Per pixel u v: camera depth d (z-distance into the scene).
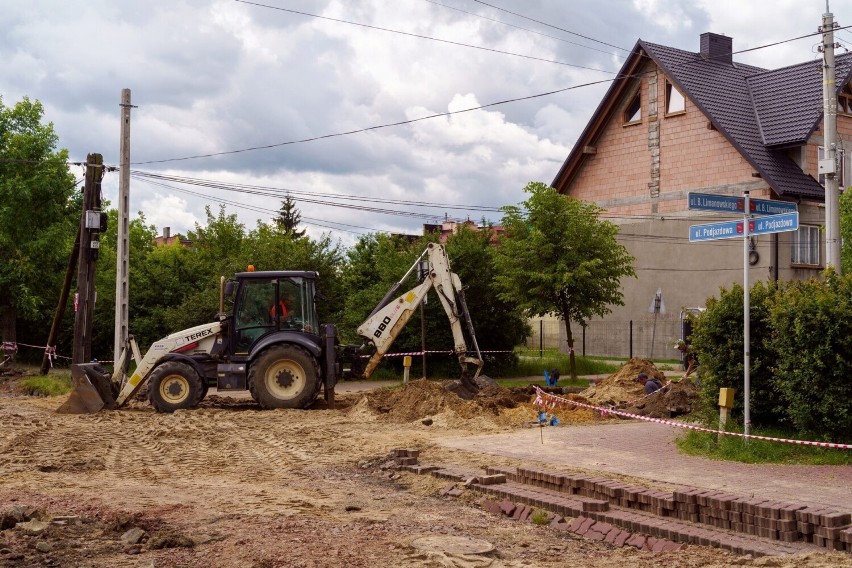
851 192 27.03
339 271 35.84
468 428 17.09
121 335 24.16
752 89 41.38
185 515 9.34
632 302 42.66
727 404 13.61
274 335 20.98
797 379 13.04
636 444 14.58
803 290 13.60
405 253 32.66
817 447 12.88
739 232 13.62
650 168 42.12
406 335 32.09
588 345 44.53
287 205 60.25
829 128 20.22
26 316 37.06
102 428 17.39
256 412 20.17
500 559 7.79
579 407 19.62
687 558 7.73
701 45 43.75
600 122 43.94
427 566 7.44
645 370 23.62
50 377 28.06
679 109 41.00
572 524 8.96
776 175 36.62
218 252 46.16
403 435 16.05
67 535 8.36
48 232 37.00
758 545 7.95
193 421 18.45
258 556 7.66
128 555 7.72
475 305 32.41
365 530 8.74
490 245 34.31
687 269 40.44
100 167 25.28
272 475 12.16
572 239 30.88
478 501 10.25
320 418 19.00
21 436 15.73
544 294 31.31
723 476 11.50
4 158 37.34
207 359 21.14
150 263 36.81
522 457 13.24
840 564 7.25
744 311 13.59
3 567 7.26
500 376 33.38
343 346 22.58
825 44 20.34
